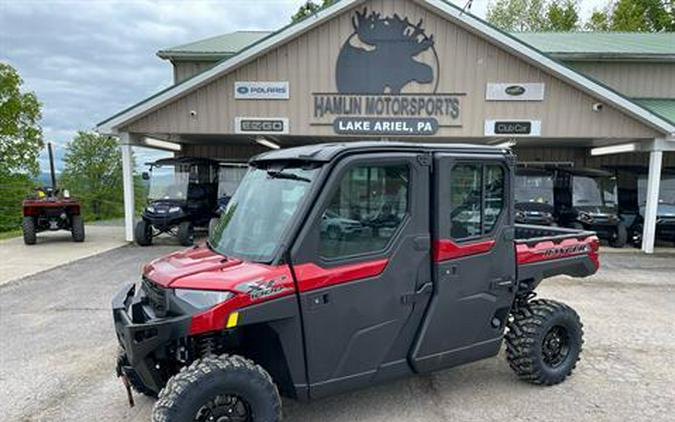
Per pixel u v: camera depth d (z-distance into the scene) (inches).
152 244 464.1
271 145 566.3
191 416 101.7
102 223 687.7
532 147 628.1
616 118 426.0
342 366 119.9
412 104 430.9
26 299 264.7
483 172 137.3
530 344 151.3
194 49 599.5
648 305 258.2
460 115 430.6
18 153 1226.6
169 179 483.8
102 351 187.8
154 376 115.3
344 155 117.3
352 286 117.9
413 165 124.6
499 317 148.2
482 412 138.5
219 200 506.3
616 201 486.3
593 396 149.5
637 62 585.6
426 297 129.4
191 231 458.9
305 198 114.5
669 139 426.0
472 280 136.7
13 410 141.1
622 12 1155.3
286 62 430.6
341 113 434.3
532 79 424.2
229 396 107.0
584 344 196.2
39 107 1274.6
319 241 113.9
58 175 1438.2
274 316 108.7
